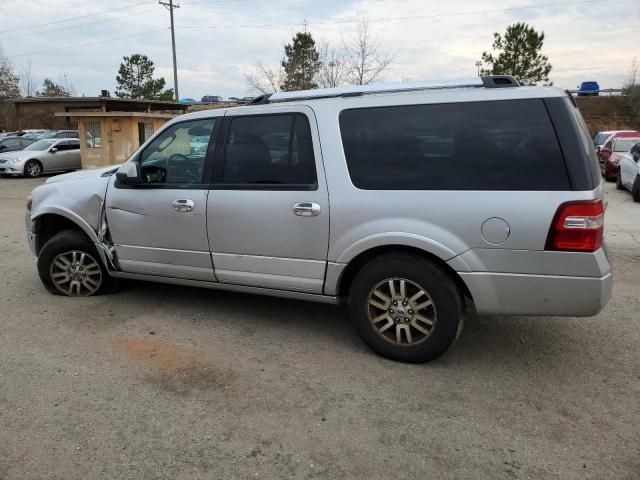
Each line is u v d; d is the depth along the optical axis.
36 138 22.45
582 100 50.56
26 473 2.56
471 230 3.36
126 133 18.14
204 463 2.65
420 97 3.59
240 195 4.06
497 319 4.64
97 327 4.37
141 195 4.50
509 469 2.62
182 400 3.23
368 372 3.62
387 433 2.91
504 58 34.66
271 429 2.94
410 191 3.52
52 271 5.09
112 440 2.83
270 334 4.27
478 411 3.14
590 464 2.66
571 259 3.20
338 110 3.79
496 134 3.37
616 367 3.72
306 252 3.88
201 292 5.32
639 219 9.83
